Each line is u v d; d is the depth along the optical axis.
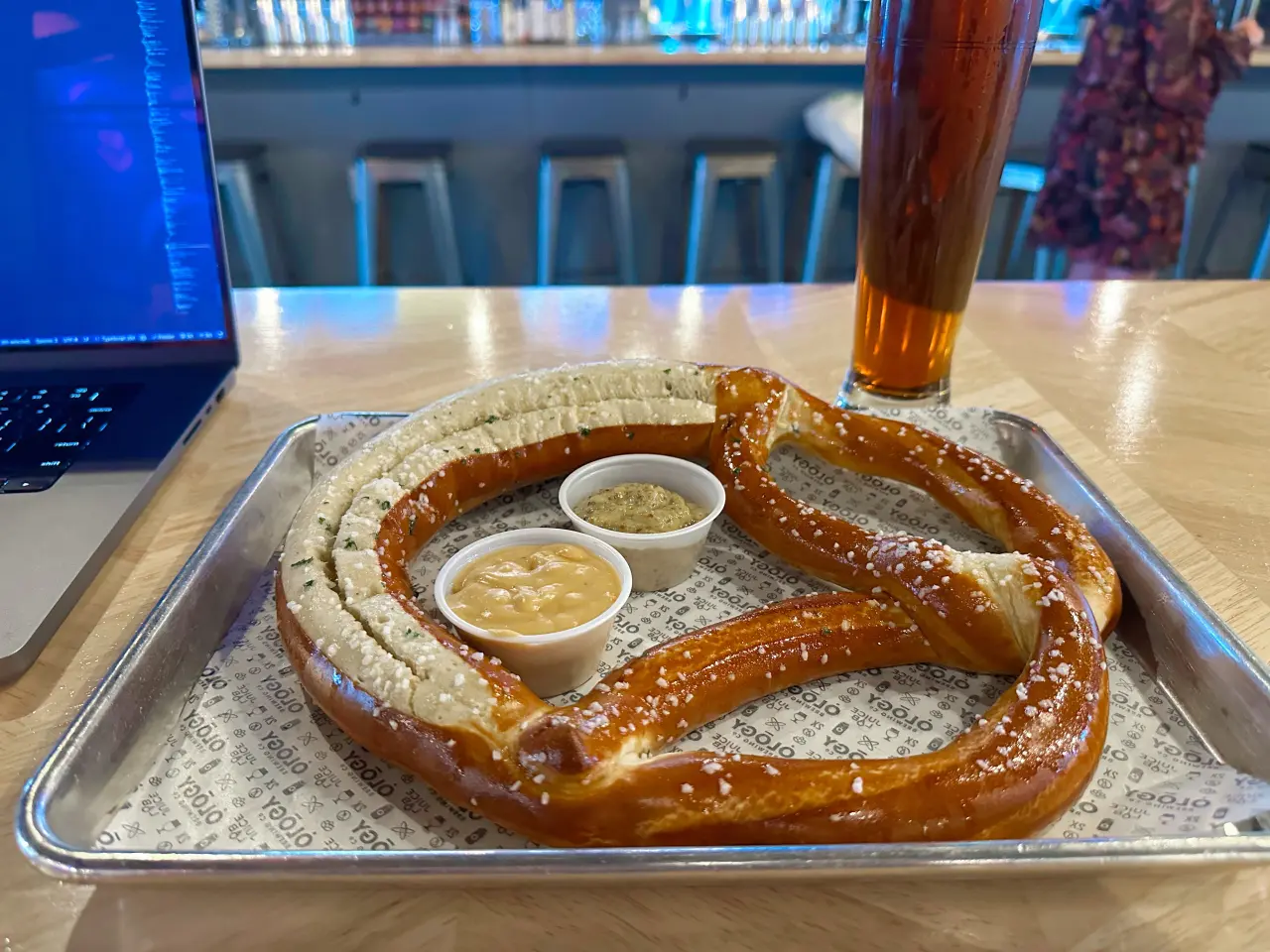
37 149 1.01
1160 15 2.29
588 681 0.83
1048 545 0.88
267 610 0.87
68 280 1.09
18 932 0.57
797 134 3.59
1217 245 3.84
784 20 3.56
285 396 1.26
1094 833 0.65
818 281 3.61
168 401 1.10
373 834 0.65
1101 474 1.10
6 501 0.91
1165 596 0.81
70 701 0.74
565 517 1.04
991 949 0.57
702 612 0.91
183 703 0.76
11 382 1.12
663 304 1.60
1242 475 1.10
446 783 0.65
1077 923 0.58
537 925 0.58
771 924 0.58
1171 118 2.41
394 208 3.62
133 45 0.99
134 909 0.59
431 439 1.00
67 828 0.60
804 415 1.08
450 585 0.87
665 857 0.55
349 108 3.40
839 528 0.90
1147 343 1.46
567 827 0.62
